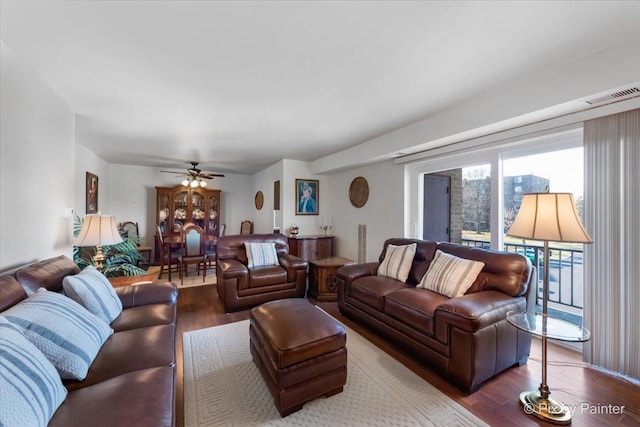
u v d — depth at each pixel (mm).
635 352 1901
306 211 5547
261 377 1989
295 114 2957
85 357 1296
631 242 1914
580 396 1769
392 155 3785
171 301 2248
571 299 2736
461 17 1473
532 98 2139
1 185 1700
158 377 1217
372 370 2076
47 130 2254
